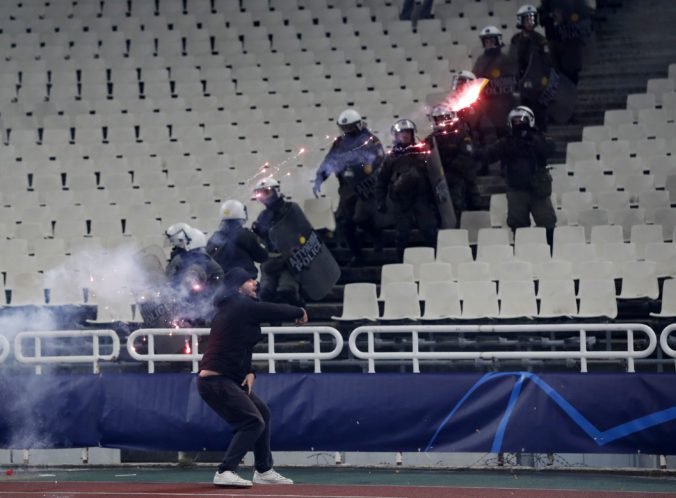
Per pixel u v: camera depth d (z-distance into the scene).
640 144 74.69
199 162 79.44
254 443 43.25
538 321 57.81
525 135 64.38
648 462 50.47
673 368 55.81
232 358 42.25
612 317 57.16
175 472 49.97
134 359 54.22
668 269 62.78
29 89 89.00
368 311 59.25
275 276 59.41
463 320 58.44
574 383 46.72
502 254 62.91
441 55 89.12
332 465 50.88
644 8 89.94
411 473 48.34
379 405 48.06
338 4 96.25
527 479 45.94
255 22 95.44
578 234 64.75
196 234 53.47
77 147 81.75
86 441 50.34
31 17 97.00
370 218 64.88
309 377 48.78
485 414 47.25
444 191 63.91
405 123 63.53
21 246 71.19
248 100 85.19
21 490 43.44
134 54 91.75
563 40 77.88
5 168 79.75
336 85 86.06
